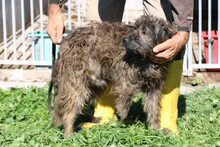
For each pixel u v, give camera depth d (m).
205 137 6.24
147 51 5.95
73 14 15.96
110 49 6.14
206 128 6.60
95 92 6.55
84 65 6.10
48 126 6.51
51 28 6.32
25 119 7.12
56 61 6.37
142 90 6.39
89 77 6.17
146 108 6.43
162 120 6.54
